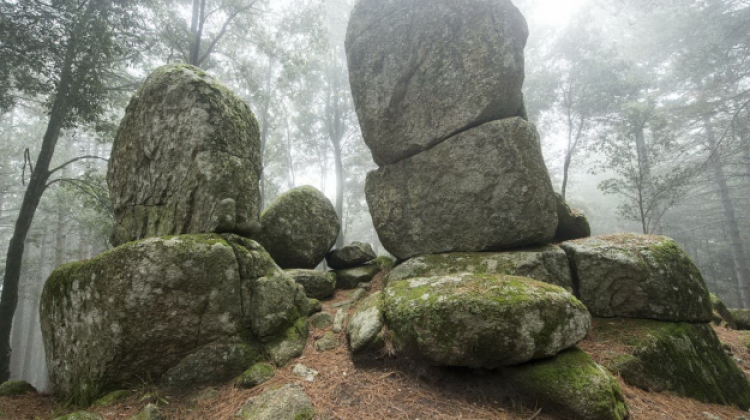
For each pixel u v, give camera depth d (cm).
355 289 573
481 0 508
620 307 411
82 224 1598
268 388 308
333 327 419
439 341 307
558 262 449
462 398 298
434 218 530
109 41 760
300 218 604
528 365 300
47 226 1923
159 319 316
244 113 441
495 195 487
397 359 338
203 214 379
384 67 566
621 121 1188
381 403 290
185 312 325
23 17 707
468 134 506
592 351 367
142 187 426
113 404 296
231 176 392
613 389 286
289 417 262
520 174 474
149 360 317
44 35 730
